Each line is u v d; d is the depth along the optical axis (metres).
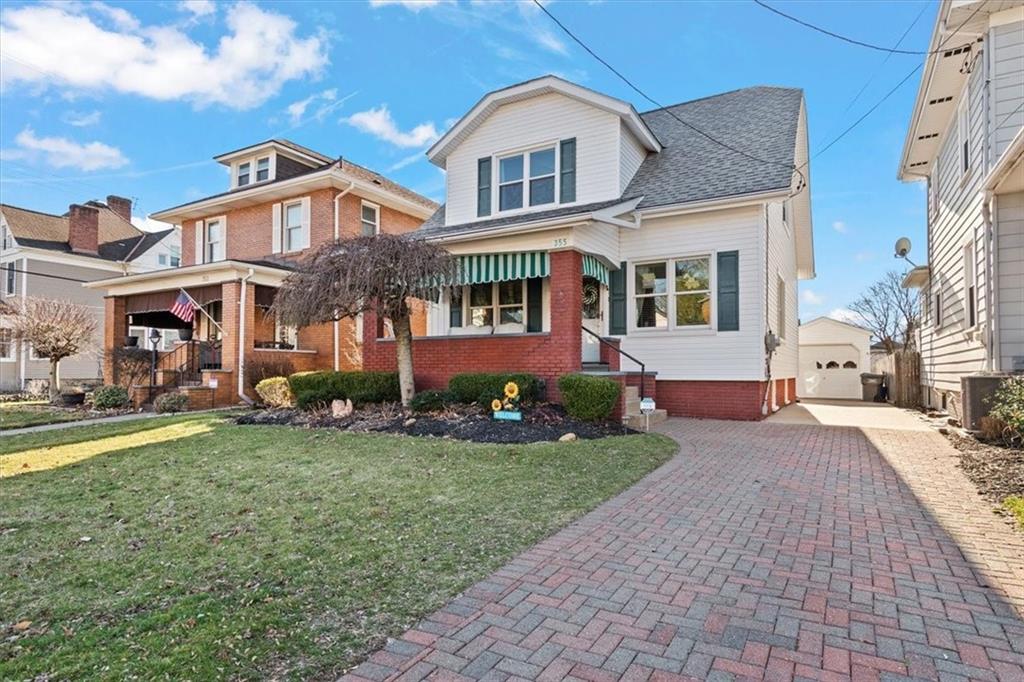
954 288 13.57
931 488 6.38
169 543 4.69
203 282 17.08
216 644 3.02
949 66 12.12
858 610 3.47
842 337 23.83
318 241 19.73
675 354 13.39
